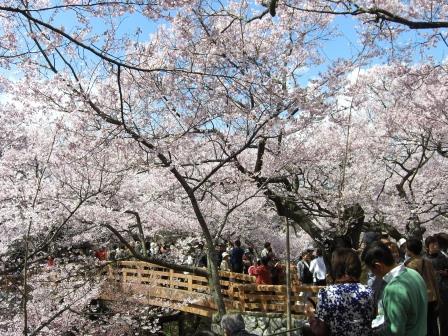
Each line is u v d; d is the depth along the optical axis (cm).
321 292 298
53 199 794
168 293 1222
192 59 717
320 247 959
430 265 412
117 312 1128
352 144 1135
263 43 795
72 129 708
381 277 308
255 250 1758
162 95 724
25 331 560
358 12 566
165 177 963
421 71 988
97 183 791
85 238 1113
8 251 951
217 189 1042
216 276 712
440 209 1320
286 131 785
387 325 283
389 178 1384
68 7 495
